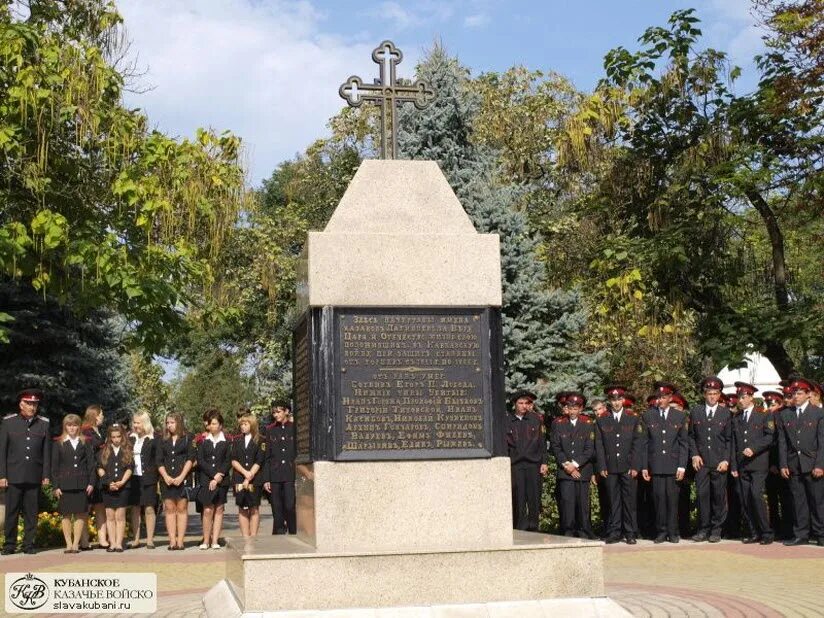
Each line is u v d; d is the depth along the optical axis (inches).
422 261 343.6
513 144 1224.8
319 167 1460.4
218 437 626.2
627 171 792.9
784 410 573.9
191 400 1977.1
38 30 703.7
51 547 666.2
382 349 337.4
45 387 873.5
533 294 788.0
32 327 863.7
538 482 622.8
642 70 757.9
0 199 701.3
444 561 306.0
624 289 725.9
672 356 1018.7
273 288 1347.2
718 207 757.9
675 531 601.6
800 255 1091.9
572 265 885.2
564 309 802.8
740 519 629.6
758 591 381.4
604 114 764.0
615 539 611.2
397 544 326.6
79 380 901.8
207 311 780.6
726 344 740.0
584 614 303.7
